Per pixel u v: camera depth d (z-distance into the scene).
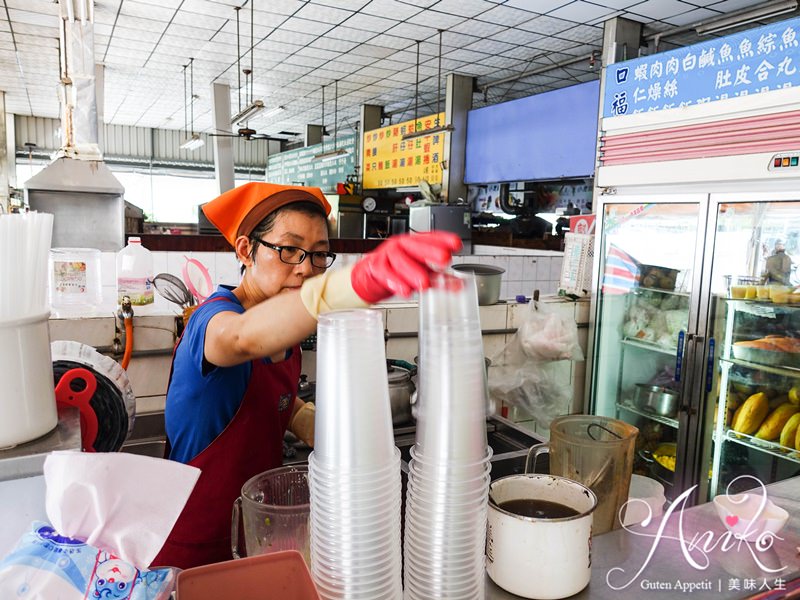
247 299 1.23
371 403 0.62
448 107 7.59
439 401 0.64
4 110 10.89
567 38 6.28
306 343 2.38
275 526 0.76
